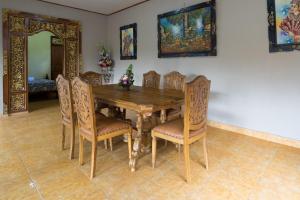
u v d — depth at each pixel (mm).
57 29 4980
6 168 2230
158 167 2289
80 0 4680
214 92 3664
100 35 5805
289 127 2885
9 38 4270
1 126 3678
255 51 3102
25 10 4465
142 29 4871
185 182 2008
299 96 2758
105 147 2758
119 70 5707
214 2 3455
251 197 1787
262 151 2689
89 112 2037
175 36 4125
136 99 2361
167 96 2551
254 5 3053
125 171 2207
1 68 4238
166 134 2141
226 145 2881
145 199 1768
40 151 2666
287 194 1823
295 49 2717
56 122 3945
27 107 4629
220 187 1927
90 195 1812
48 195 1802
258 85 3123
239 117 3387
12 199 1744
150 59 4762
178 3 4039
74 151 2670
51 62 7117
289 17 2717
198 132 2137
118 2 4805
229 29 3354
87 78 3729
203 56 3732
